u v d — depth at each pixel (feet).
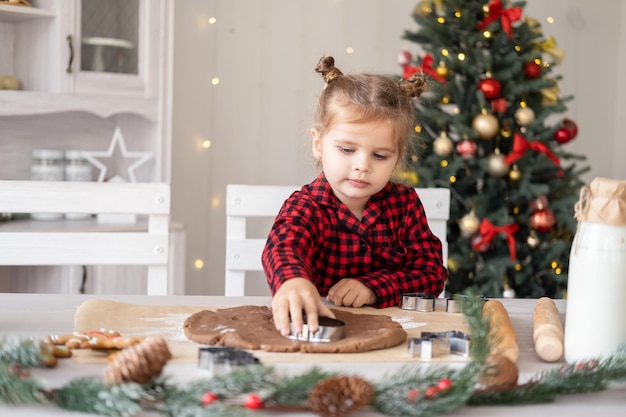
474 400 2.42
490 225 8.84
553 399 2.48
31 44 9.40
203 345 3.02
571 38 13.62
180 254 9.55
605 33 13.84
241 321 3.32
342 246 4.78
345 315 3.56
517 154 8.90
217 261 11.62
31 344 2.39
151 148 9.96
